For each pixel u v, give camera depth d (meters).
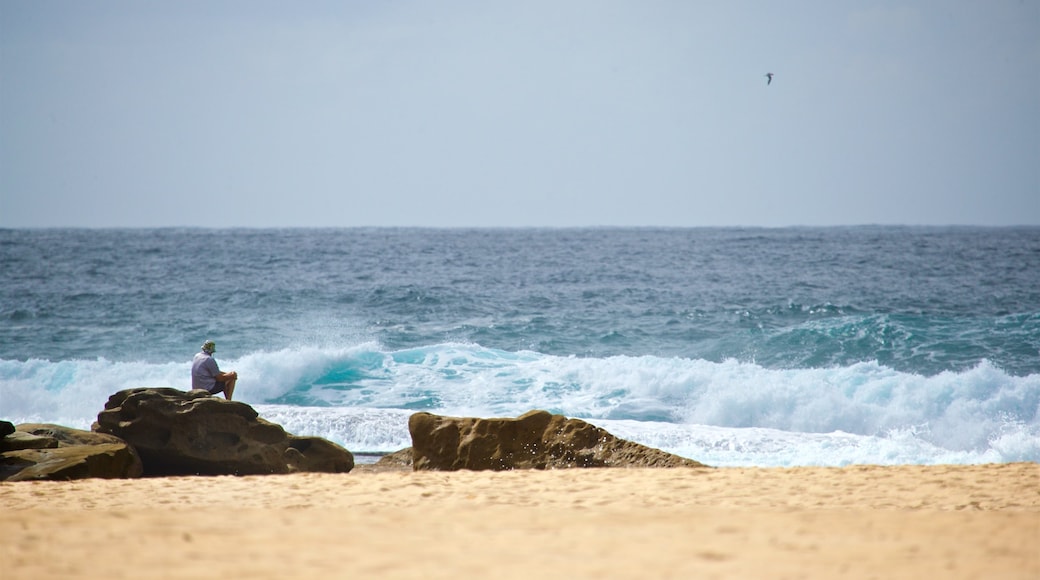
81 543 7.79
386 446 24.56
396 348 42.81
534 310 55.59
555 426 17.94
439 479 14.02
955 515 9.83
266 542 7.86
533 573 6.51
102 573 6.52
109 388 32.00
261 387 32.59
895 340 39.94
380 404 30.88
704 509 10.84
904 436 25.69
